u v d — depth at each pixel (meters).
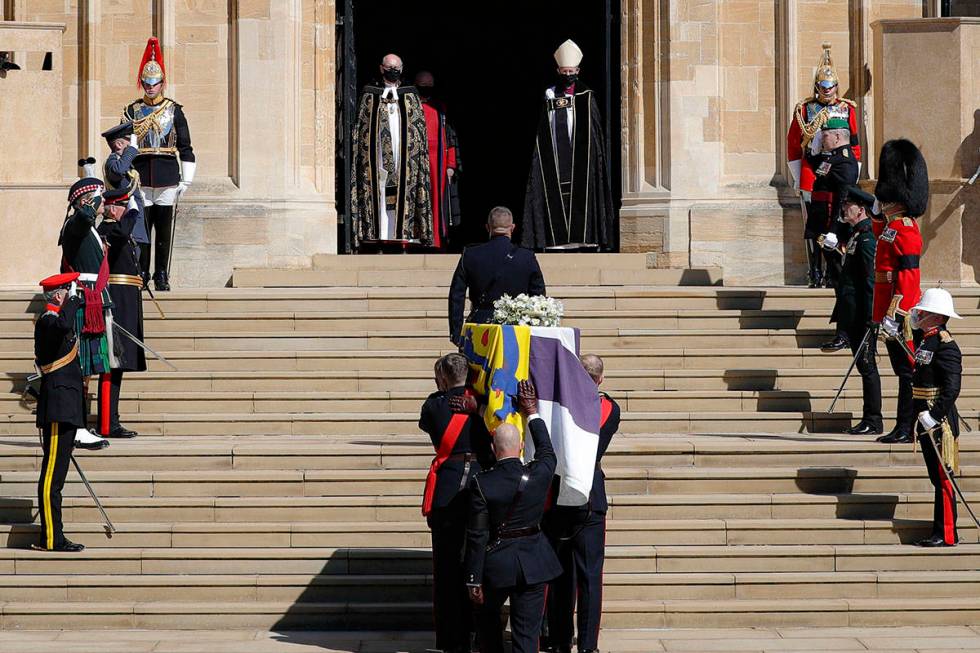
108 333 14.71
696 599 12.81
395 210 21.23
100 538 13.22
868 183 21.02
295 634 12.37
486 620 10.78
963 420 15.20
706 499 13.62
